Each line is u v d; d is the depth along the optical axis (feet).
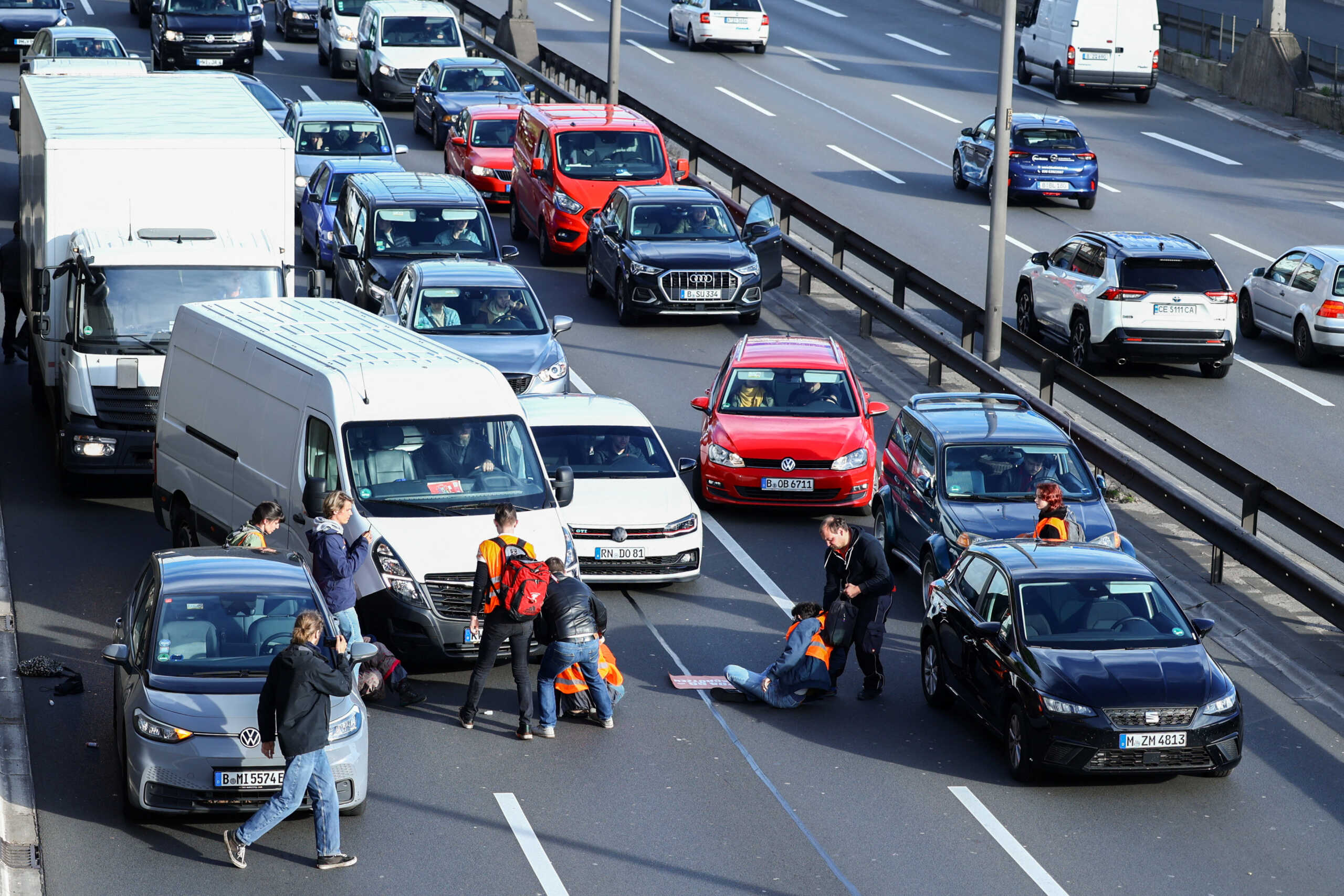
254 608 127.03
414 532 151.74
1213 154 441.68
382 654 148.05
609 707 143.64
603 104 367.04
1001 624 141.90
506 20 545.44
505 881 114.62
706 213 303.27
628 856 119.14
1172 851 123.65
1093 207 380.37
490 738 141.18
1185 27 559.79
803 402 211.41
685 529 177.88
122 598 171.83
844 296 292.20
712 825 124.98
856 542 151.12
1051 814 129.49
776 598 179.11
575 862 117.80
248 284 206.28
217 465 175.42
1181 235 352.49
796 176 401.49
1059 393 263.29
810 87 522.88
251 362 171.32
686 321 302.25
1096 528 172.86
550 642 140.77
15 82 484.33
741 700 152.56
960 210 374.22
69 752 134.00
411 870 115.55
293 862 116.37
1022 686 134.51
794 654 149.59
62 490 209.05
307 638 112.68
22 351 265.54
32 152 227.61
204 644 123.85
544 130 344.90
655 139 342.64
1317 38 553.64
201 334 182.91
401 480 156.25
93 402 200.13
